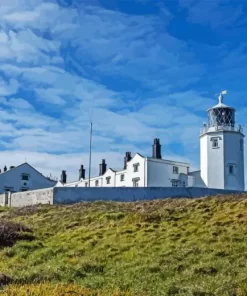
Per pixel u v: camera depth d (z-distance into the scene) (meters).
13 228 25.19
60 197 38.62
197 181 69.50
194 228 22.95
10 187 76.50
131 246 20.86
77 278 16.78
